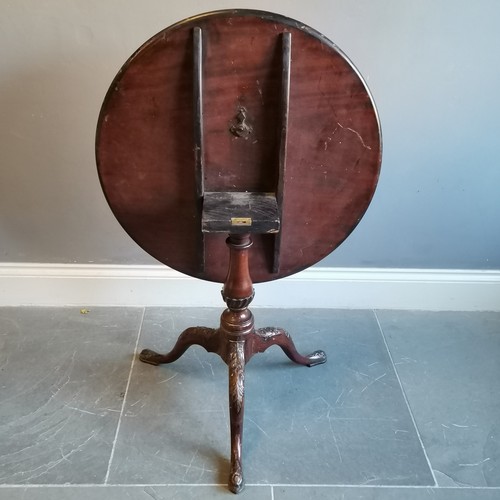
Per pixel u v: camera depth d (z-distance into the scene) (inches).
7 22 53.6
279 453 54.1
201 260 50.1
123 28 54.3
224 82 40.6
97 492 49.9
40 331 67.4
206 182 45.1
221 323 54.9
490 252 69.6
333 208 47.2
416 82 57.9
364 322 71.1
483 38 55.6
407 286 71.5
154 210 47.1
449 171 63.4
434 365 65.1
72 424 56.1
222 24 38.3
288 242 49.2
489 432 57.0
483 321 71.8
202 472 52.2
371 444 55.3
